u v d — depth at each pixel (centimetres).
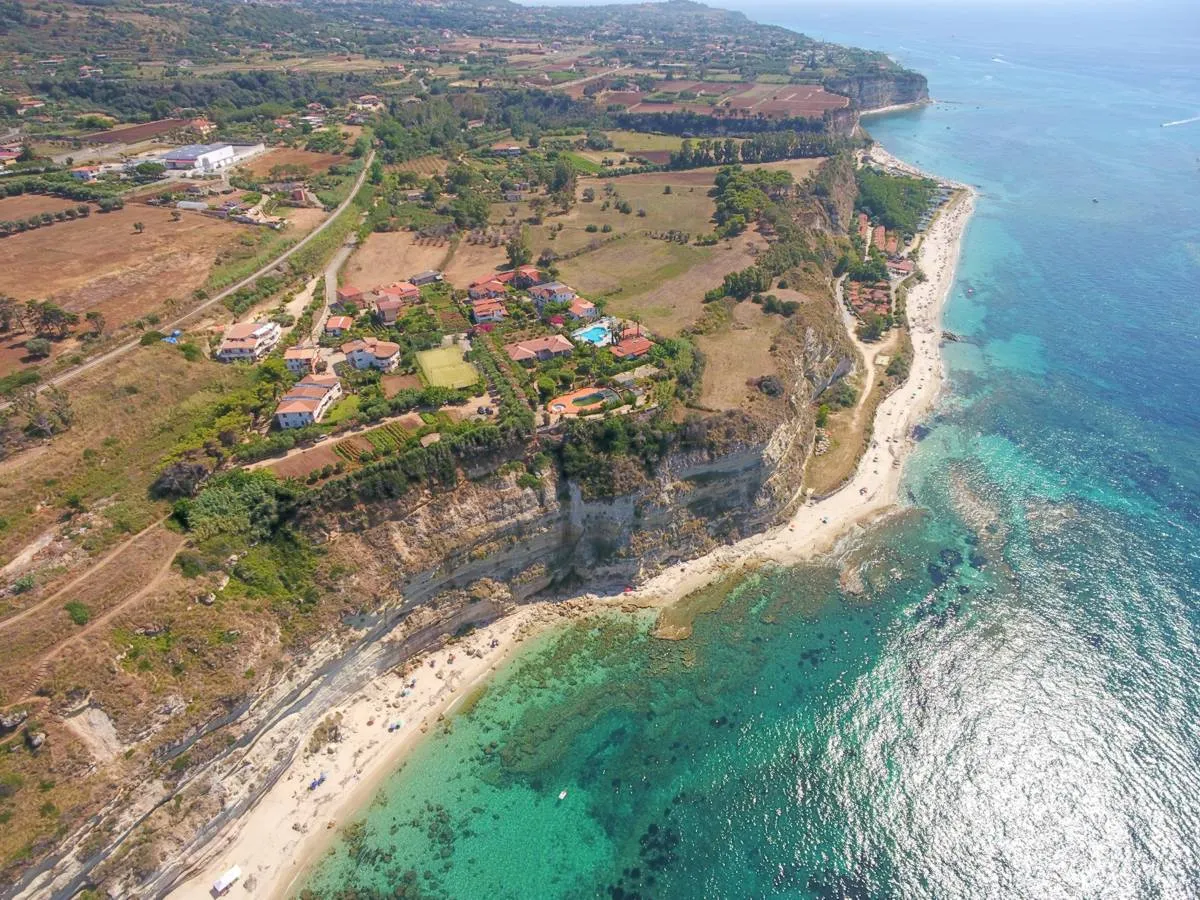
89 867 5888
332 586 7775
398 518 8344
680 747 7819
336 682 7812
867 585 9769
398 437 8925
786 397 10925
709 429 9856
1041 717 8000
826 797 7381
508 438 8994
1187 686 8225
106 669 6397
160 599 6962
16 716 5912
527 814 7194
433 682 8388
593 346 11356
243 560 7606
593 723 8044
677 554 9950
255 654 7056
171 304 11000
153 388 9306
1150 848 6769
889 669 8625
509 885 6638
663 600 9525
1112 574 9819
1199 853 6694
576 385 10419
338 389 9881
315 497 8006
